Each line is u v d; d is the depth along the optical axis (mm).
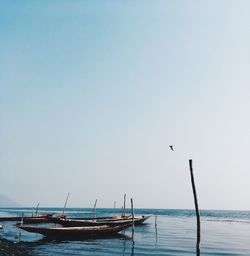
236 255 32438
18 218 81812
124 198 54250
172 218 123812
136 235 50500
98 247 36875
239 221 106312
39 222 72812
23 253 29781
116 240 43250
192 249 36094
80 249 35250
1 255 26609
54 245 37906
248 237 50219
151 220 104812
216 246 38750
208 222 96875
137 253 33031
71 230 41281
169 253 33219
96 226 45562
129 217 64812
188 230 62062
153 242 41812
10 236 47812
